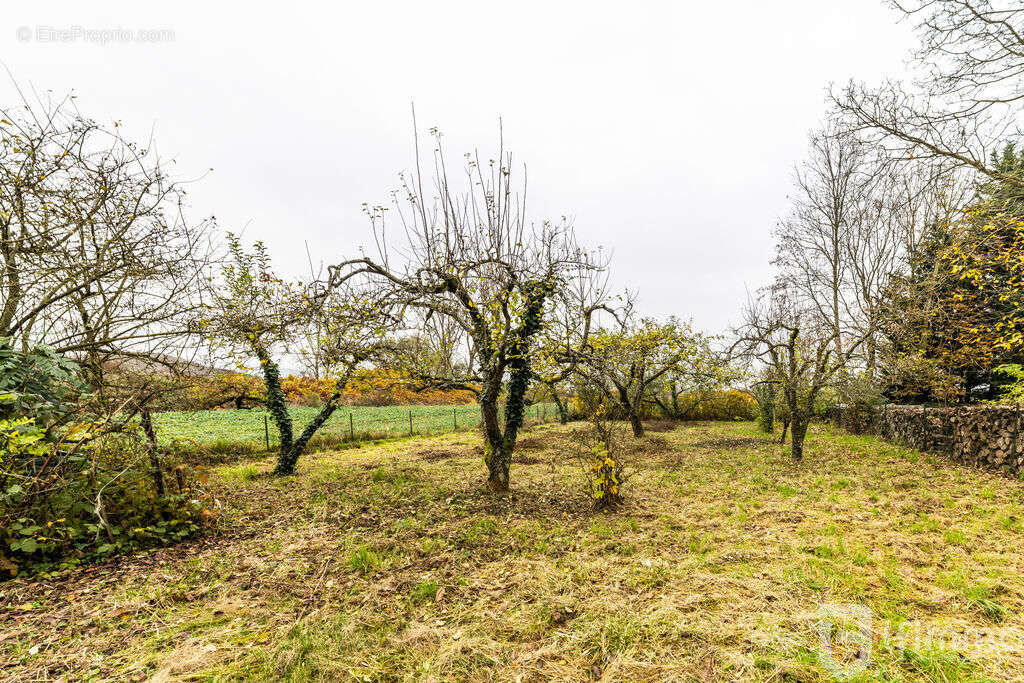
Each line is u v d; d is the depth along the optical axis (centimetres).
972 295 1038
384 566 442
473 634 314
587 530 540
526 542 503
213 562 451
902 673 256
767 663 269
